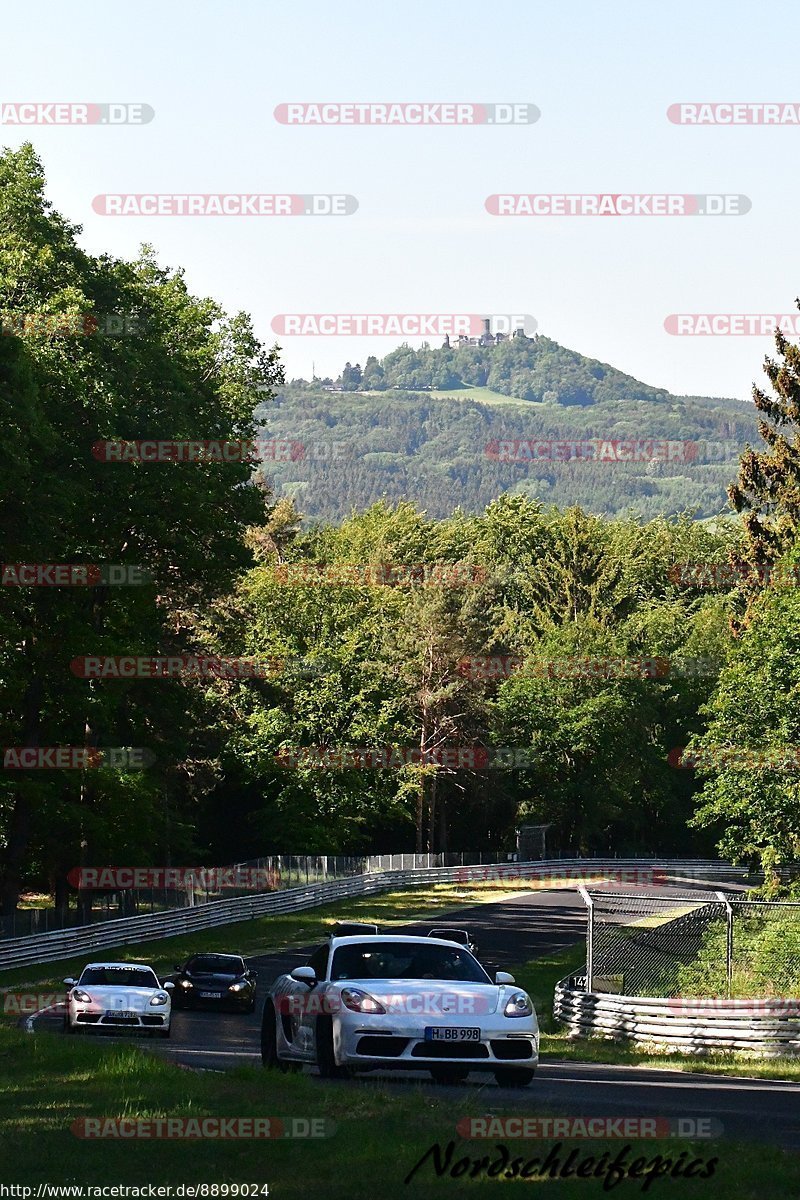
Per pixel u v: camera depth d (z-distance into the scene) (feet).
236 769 647.15
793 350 555.28
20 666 345.92
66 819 352.90
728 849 368.07
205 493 355.15
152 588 367.66
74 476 330.34
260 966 350.64
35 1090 107.34
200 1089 104.88
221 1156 79.56
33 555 316.81
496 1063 115.65
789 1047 187.93
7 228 331.16
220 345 425.28
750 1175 75.36
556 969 352.28
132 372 337.93
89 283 341.00
